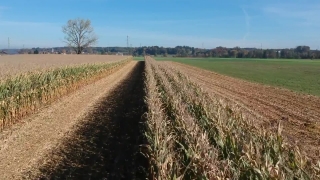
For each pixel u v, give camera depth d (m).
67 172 8.46
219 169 5.21
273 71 57.12
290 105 18.94
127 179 7.94
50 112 15.93
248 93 24.91
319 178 5.11
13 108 13.23
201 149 6.04
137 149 10.09
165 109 11.79
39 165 8.92
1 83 13.38
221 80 38.09
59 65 24.48
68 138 11.67
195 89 16.80
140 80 36.19
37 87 16.52
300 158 5.86
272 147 6.25
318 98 22.28
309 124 13.24
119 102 20.22
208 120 8.70
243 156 5.48
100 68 35.41
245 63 90.94
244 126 8.36
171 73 26.52
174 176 5.13
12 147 10.35
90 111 16.98
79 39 110.19
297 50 160.00
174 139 7.25
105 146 10.72
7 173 8.31
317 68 66.12
